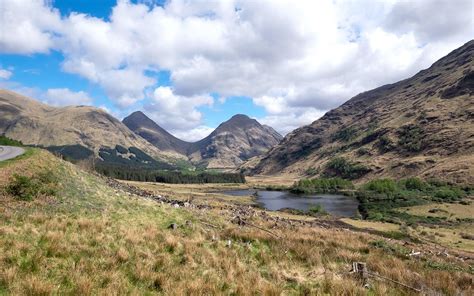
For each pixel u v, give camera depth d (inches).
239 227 930.7
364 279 468.4
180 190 5182.1
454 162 6953.7
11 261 364.5
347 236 935.7
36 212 689.6
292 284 441.1
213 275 422.0
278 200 4808.1
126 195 1246.3
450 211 3417.8
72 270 362.3
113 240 524.7
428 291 438.0
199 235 692.1
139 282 370.0
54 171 1116.5
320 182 6840.6
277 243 687.7
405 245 1097.4
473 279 541.0
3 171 887.7
